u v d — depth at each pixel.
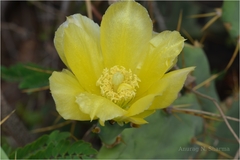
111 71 0.29
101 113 0.25
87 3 0.38
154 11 0.45
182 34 0.48
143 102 0.26
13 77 0.38
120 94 0.28
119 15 0.29
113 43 0.29
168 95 0.27
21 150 0.31
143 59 0.29
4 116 0.38
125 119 0.27
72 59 0.27
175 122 0.34
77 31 0.28
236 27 0.35
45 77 0.37
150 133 0.32
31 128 0.51
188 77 0.35
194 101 0.36
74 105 0.26
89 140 0.40
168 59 0.27
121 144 0.30
